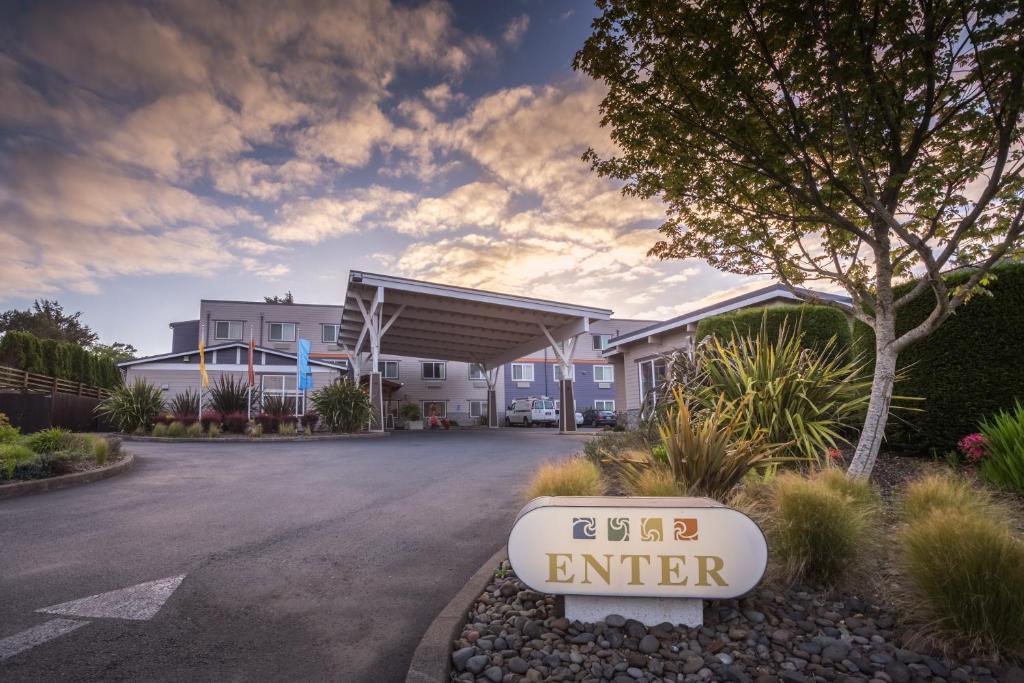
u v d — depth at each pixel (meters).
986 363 6.61
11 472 8.22
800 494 3.54
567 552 3.00
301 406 27.69
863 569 3.38
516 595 3.58
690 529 2.94
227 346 27.58
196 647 3.09
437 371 42.06
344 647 3.12
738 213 6.43
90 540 5.35
